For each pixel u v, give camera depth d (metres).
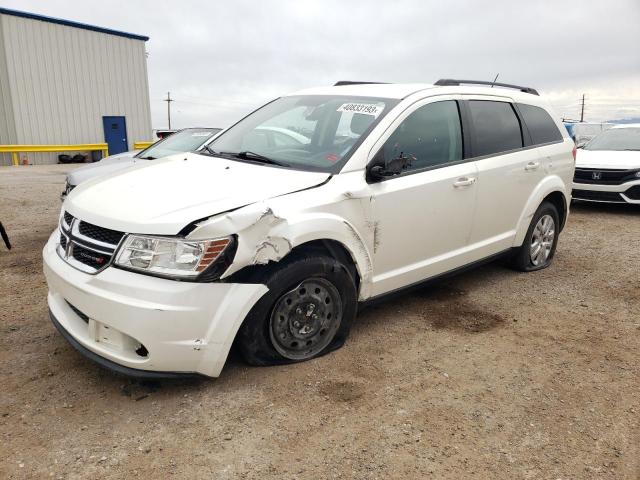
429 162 4.21
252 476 2.56
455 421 3.04
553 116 5.76
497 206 4.83
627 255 6.51
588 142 10.76
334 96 4.48
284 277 3.25
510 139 5.05
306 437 2.85
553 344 4.05
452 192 4.29
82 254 3.20
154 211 3.04
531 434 2.95
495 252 5.03
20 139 22.22
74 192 3.71
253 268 3.24
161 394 3.18
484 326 4.33
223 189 3.30
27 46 21.94
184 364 2.99
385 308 4.61
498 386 3.42
